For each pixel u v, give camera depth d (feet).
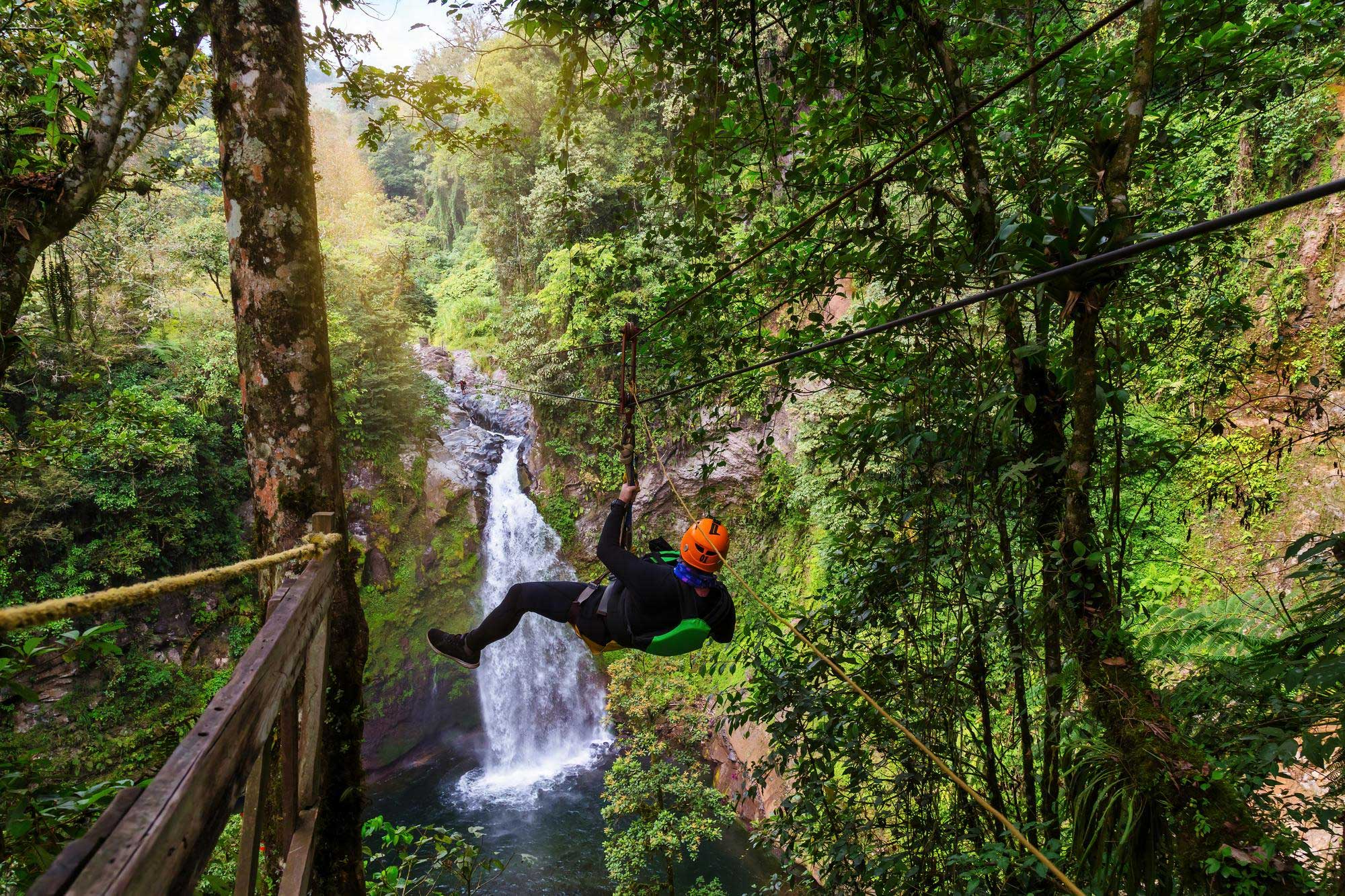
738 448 68.44
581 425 79.92
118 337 58.18
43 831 8.14
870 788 15.99
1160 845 9.25
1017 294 13.17
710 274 18.81
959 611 14.70
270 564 7.75
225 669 61.52
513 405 91.97
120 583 59.06
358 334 74.59
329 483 13.46
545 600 10.54
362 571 72.33
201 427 62.75
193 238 57.41
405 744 70.44
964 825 14.02
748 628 18.63
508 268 89.35
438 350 95.96
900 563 15.37
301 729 10.12
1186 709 10.33
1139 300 13.74
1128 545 13.48
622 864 40.09
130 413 24.29
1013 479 12.25
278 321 13.11
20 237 13.42
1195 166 34.01
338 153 106.22
